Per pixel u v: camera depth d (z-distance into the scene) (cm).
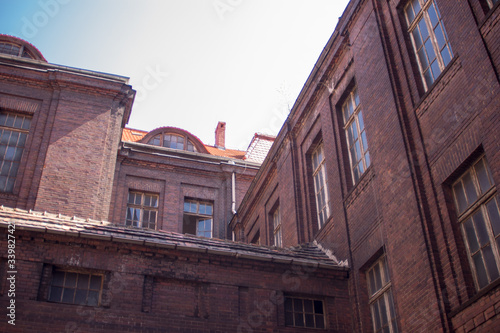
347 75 1498
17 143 1903
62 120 1955
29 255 1084
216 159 2489
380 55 1305
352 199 1364
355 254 1305
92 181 1872
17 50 2202
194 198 2411
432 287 989
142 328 1075
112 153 1959
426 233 1038
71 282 1101
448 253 994
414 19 1266
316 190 1648
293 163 1752
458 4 1075
